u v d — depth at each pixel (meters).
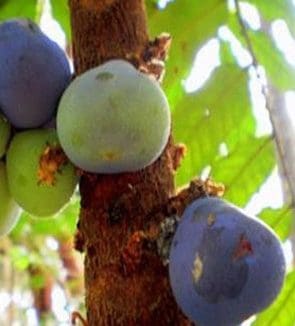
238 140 0.67
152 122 0.47
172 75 0.67
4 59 0.50
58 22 0.67
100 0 0.50
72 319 0.49
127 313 0.47
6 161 0.51
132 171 0.48
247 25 0.67
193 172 0.66
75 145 0.47
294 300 0.63
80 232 0.49
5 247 1.34
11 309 1.50
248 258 0.44
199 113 0.67
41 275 1.45
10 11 0.66
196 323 0.46
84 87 0.47
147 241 0.48
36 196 0.50
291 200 0.65
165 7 0.67
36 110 0.50
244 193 0.66
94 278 0.48
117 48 0.50
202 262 0.45
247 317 0.46
